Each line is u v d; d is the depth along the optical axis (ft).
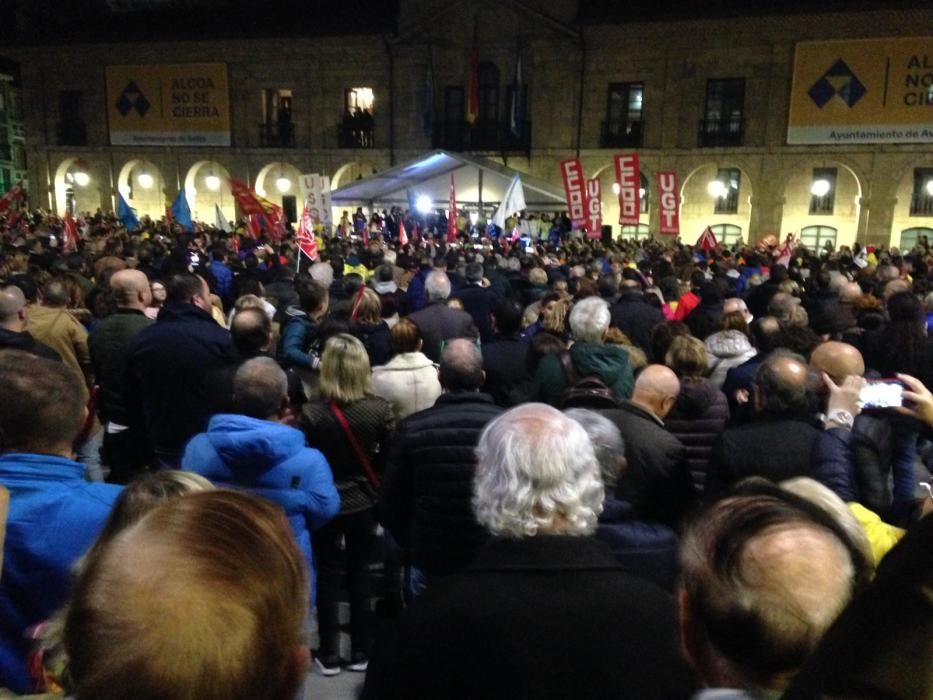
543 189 73.41
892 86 84.94
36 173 118.42
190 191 112.47
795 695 2.75
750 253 56.75
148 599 3.13
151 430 14.74
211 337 14.52
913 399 8.69
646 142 96.02
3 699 5.13
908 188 90.48
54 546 7.39
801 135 89.45
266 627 3.24
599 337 15.17
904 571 2.66
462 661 5.98
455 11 98.68
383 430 13.48
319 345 18.24
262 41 104.73
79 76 114.21
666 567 8.91
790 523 4.39
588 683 5.91
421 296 30.53
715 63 91.86
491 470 6.93
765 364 11.32
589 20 93.71
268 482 10.48
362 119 105.60
